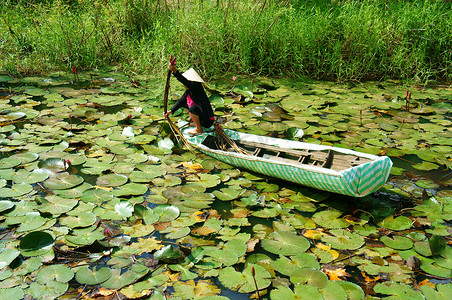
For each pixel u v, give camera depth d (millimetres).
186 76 5184
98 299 2953
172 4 10000
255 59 9109
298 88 8062
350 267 3352
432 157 5176
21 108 6543
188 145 5422
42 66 8766
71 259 3375
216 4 9344
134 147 5395
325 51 8922
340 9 9375
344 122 6387
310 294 2990
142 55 8820
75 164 4855
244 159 4746
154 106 6922
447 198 4281
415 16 9086
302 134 5684
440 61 9031
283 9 9039
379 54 9086
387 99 7449
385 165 3973
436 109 7000
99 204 4117
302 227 3861
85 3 9656
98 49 9344
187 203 4164
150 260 3375
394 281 3156
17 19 9422
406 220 3941
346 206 4227
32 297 2967
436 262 3359
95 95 7348
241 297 3014
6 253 3387
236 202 4273
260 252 3531
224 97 7449
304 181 4367
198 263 3350
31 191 4301
